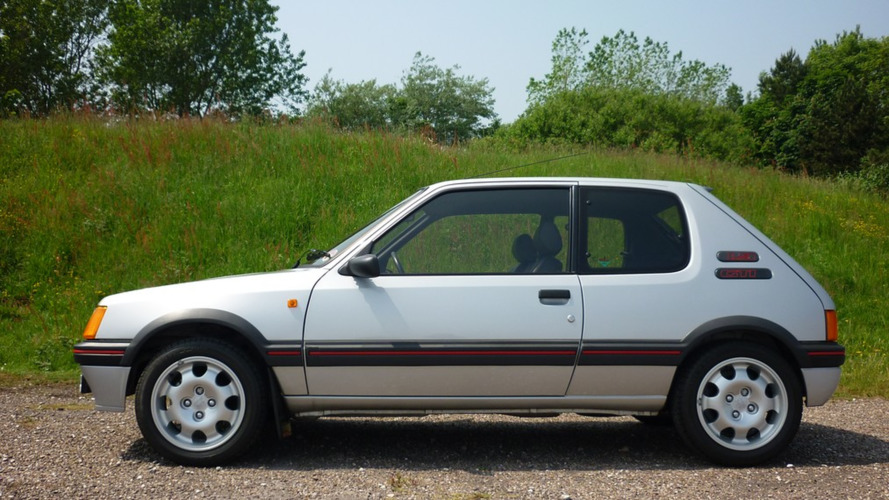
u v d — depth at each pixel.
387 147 14.22
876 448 5.12
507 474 4.40
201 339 4.59
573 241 4.76
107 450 4.84
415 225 4.84
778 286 4.72
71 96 36.00
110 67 37.53
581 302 4.60
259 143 13.88
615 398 4.65
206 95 38.78
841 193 15.91
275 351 4.52
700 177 15.46
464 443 5.21
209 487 4.06
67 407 6.25
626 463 4.70
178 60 37.44
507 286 4.62
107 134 14.01
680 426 4.63
